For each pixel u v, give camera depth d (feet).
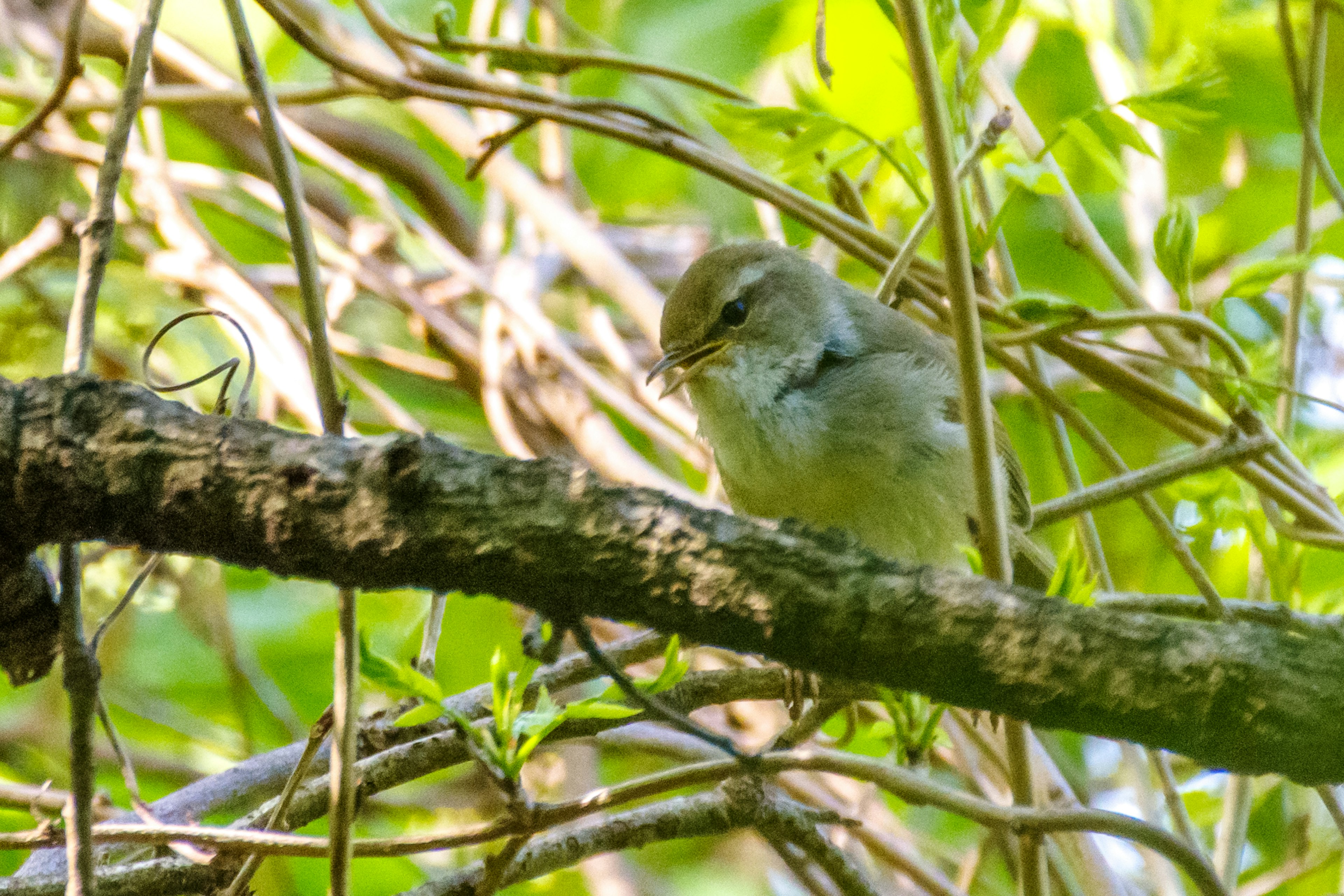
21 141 22.09
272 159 15.33
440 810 29.89
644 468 30.91
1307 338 32.12
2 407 13.80
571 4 38.55
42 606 15.20
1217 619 20.16
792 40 32.99
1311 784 12.74
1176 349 24.76
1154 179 29.45
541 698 16.02
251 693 32.09
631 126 23.36
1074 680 12.48
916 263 23.17
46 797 20.48
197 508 13.42
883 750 28.30
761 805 20.12
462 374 33.27
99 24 33.42
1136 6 34.09
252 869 16.90
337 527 13.16
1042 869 18.16
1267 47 31.32
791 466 23.93
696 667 29.40
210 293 30.94
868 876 21.88
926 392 23.57
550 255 34.83
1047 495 34.88
